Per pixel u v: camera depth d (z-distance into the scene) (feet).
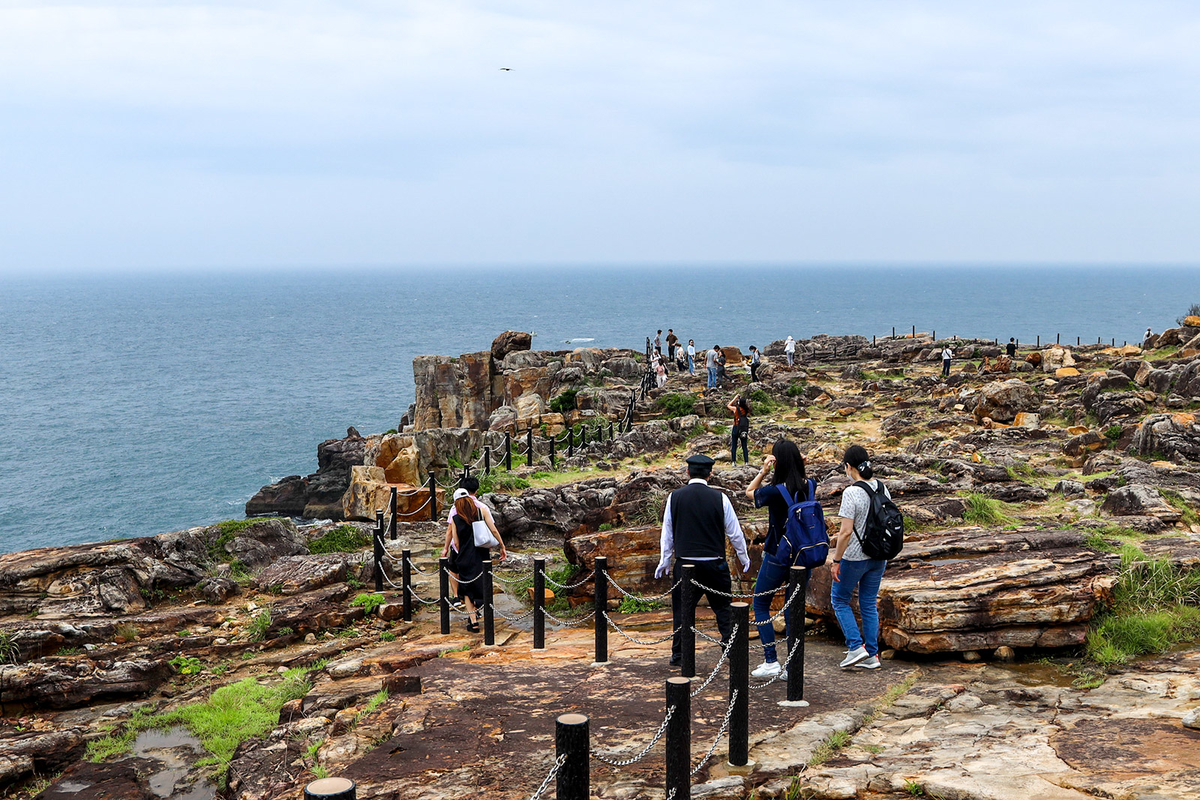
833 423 93.56
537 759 20.67
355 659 32.35
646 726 22.24
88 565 37.09
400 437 76.89
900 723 21.52
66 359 502.79
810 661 26.86
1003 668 25.07
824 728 21.22
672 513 26.53
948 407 92.17
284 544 46.14
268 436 265.95
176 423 289.94
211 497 194.39
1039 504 44.68
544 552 50.62
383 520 49.85
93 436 267.18
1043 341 593.42
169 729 27.76
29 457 236.84
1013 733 20.02
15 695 29.22
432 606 40.78
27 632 31.71
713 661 27.76
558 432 101.71
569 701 24.56
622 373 131.85
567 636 34.30
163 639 34.40
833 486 40.70
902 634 26.12
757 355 120.98
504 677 27.32
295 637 36.65
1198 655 24.45
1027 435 72.59
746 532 35.37
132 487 203.21
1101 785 16.55
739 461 76.43
